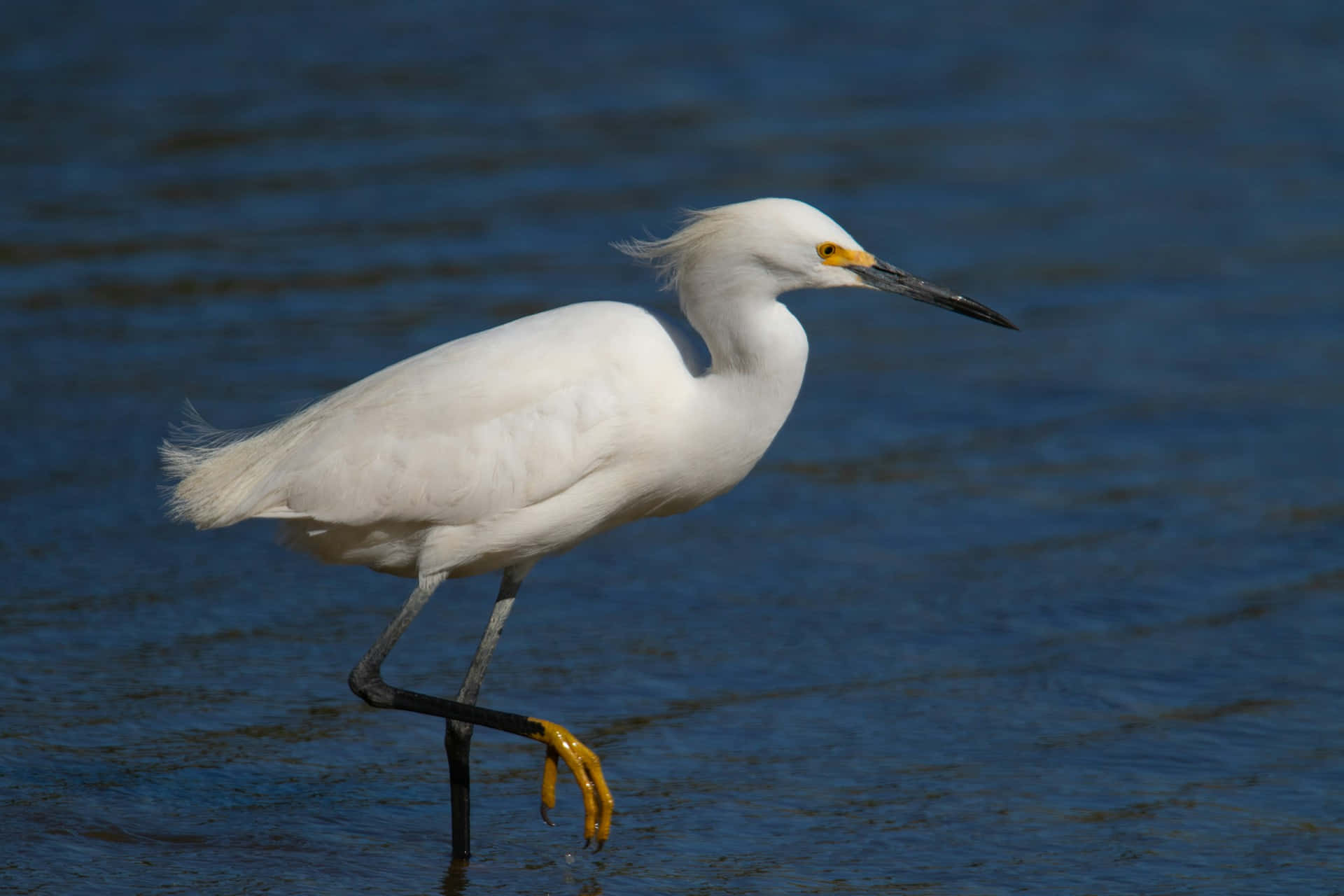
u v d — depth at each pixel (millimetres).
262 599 11430
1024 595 11844
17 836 7953
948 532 13062
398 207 21016
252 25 29953
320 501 7961
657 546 12820
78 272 18312
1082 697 10156
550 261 19188
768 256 7930
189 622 10945
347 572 12070
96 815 8281
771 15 32344
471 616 11383
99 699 9688
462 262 19109
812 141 24797
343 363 15875
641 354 7980
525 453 7855
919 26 32156
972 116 26625
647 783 8977
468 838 8141
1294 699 10102
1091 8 34094
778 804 8734
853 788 8922
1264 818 8555
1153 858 8102
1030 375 16859
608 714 9859
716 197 21766
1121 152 25188
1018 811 8648
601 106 25984
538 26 30781
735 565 12414
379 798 8820
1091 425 15500
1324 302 19078
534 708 9914
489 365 7969
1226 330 18203
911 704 10062
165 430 14086
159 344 16312
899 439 15164
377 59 28125
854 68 29016
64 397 14820
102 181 21547
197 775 8883
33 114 24109
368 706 9914
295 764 9125
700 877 7910
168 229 19875
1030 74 29188
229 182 21734
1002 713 9922
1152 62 30250
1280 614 11461
